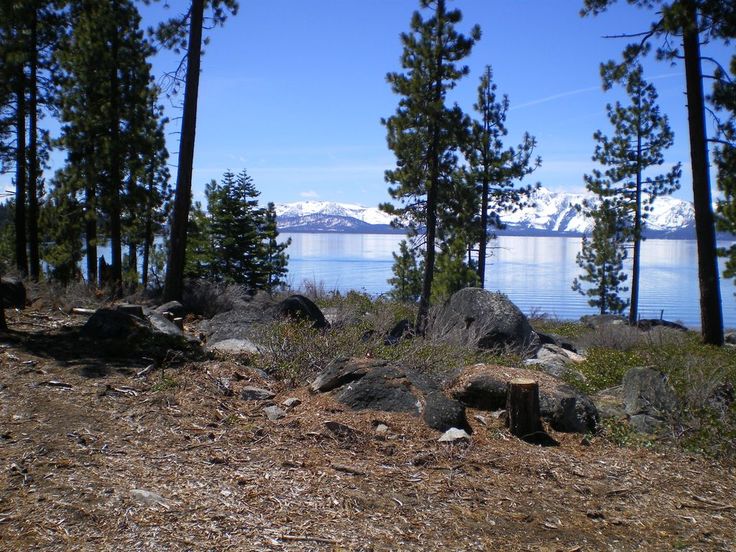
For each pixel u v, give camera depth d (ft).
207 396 21.91
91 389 21.59
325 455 17.54
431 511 14.67
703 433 20.65
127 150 73.41
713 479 18.03
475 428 20.59
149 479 15.26
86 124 72.23
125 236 98.48
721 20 47.39
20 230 70.85
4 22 64.23
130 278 84.07
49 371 23.22
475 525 14.15
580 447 20.20
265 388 23.65
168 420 19.38
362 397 21.20
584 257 136.36
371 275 565.12
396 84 72.69
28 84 68.49
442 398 20.95
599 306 135.95
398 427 19.69
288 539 12.87
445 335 34.55
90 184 72.74
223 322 36.04
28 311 34.94
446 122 70.90
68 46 71.82
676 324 79.36
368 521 13.94
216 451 17.38
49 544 12.10
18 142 69.56
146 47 74.95
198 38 50.55
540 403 21.97
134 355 26.21
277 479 15.76
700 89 50.34
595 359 35.14
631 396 24.77
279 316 36.29
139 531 12.79
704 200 50.47
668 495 16.66
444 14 70.64
